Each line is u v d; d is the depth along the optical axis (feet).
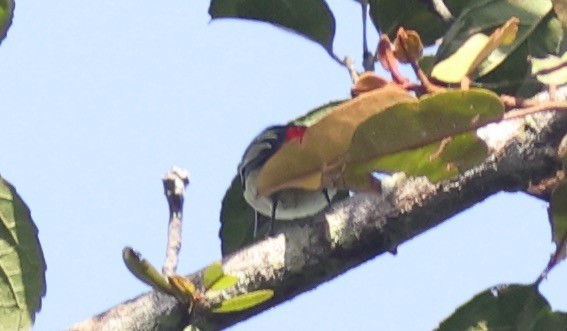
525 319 13.08
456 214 13.37
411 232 13.38
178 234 14.47
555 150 12.96
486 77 15.40
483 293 13.10
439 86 12.01
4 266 12.66
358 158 10.62
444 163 11.02
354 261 13.50
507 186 13.21
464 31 14.23
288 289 13.43
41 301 12.68
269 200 17.17
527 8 14.61
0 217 12.68
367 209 13.39
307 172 10.55
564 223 12.34
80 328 13.01
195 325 12.82
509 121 13.24
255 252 13.44
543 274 12.94
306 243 13.42
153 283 12.71
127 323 12.98
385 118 10.40
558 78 13.39
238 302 12.64
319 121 10.39
